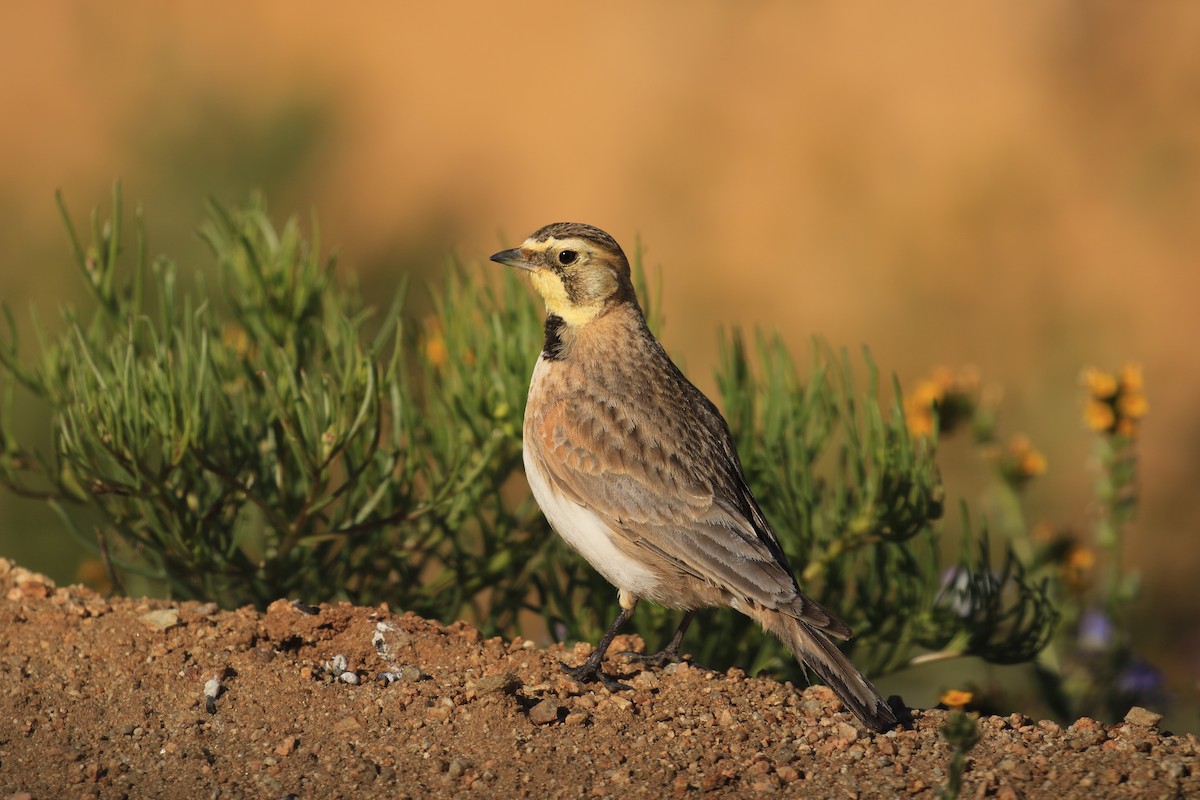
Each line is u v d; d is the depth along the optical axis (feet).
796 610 31.04
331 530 37.14
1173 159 107.96
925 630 37.73
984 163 108.68
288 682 31.17
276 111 110.52
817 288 98.89
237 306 40.22
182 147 105.91
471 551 42.04
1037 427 84.74
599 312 36.11
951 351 93.97
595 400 34.86
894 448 36.73
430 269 97.14
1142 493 79.30
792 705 31.58
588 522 34.14
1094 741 29.71
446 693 31.07
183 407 34.24
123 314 39.47
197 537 35.94
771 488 38.19
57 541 54.90
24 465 38.50
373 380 34.68
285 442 36.35
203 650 31.91
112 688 30.89
